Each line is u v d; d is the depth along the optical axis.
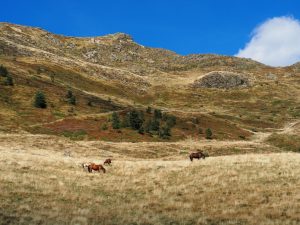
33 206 23.34
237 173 32.66
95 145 73.81
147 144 82.00
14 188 27.20
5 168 33.88
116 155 63.66
